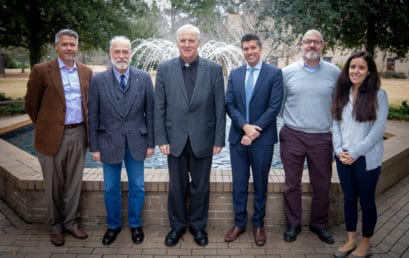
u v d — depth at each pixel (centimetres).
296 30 1043
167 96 295
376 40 1120
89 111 297
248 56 297
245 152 312
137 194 313
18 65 4422
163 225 345
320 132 306
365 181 277
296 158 312
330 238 316
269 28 1183
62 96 296
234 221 336
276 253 299
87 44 1321
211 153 304
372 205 282
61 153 303
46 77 294
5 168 371
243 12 1349
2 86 2139
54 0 1068
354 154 270
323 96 298
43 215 345
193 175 311
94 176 347
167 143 300
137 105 299
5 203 391
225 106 304
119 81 298
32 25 1150
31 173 355
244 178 315
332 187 340
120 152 297
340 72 293
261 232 317
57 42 292
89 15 1146
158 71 297
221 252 300
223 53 852
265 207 330
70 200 319
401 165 482
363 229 287
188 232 333
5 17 1063
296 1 1019
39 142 301
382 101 270
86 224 344
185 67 295
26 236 323
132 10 1359
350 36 1170
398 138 552
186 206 339
